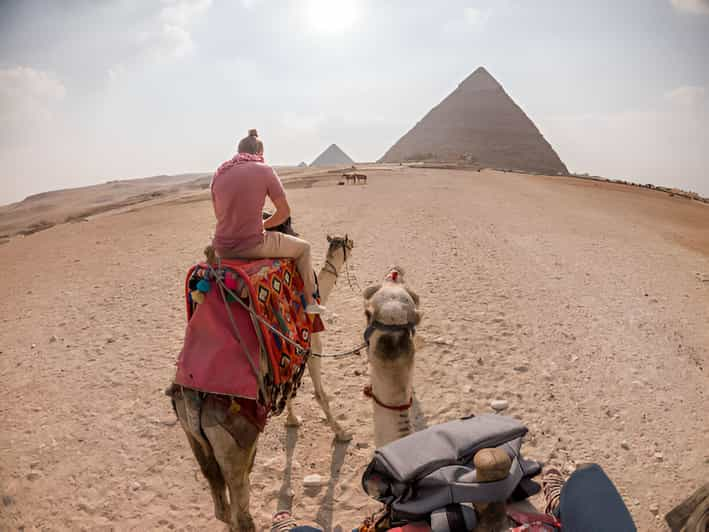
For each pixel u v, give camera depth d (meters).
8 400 7.11
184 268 13.70
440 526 2.27
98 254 16.48
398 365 3.91
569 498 2.33
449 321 9.26
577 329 9.12
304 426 6.31
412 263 13.57
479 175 69.81
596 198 42.09
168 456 5.84
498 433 2.63
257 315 4.18
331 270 6.27
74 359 8.32
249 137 4.70
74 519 4.94
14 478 5.50
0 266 15.70
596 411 6.49
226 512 3.96
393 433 4.00
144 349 8.59
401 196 33.59
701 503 2.60
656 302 10.90
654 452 5.69
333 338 8.78
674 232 23.53
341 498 5.09
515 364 7.65
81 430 6.36
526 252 15.51
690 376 7.50
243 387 3.81
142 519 4.93
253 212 4.46
